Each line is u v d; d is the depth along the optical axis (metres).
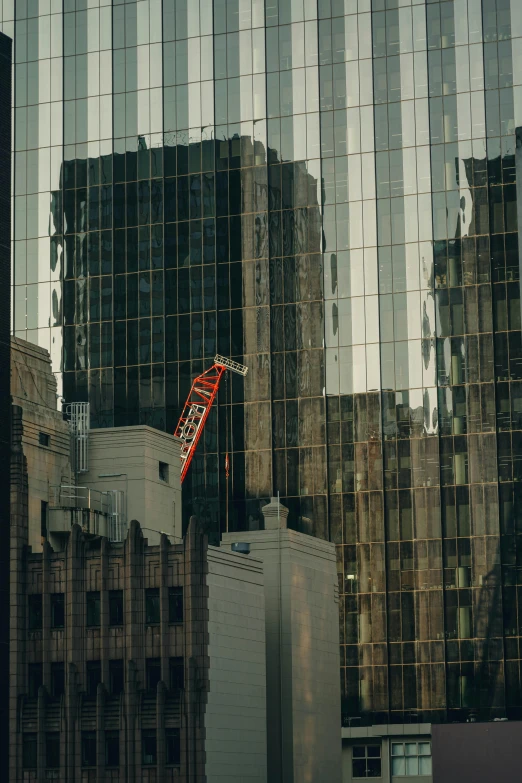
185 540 132.00
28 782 129.50
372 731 186.38
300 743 148.38
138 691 129.75
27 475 134.25
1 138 133.88
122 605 131.50
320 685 156.00
